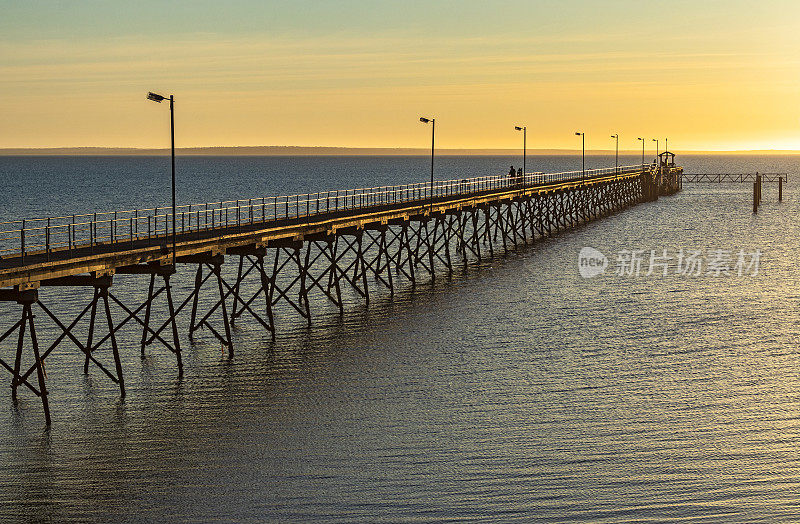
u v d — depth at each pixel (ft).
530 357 112.37
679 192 513.86
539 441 81.56
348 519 66.54
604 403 92.84
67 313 143.95
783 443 80.84
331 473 74.64
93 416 89.30
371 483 72.59
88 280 92.53
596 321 135.74
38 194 485.56
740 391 97.25
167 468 76.18
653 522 65.72
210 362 109.29
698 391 97.25
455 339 122.31
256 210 349.20
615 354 114.21
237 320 134.51
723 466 75.56
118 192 516.73
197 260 109.91
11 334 124.98
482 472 74.54
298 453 79.05
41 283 91.91
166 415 89.56
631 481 72.69
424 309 144.25
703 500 69.21
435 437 82.74
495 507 68.18
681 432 83.76
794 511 67.36
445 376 103.30
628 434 83.35
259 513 67.62
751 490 70.95
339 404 92.79
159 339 107.86
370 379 102.06
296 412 90.22
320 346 117.70
